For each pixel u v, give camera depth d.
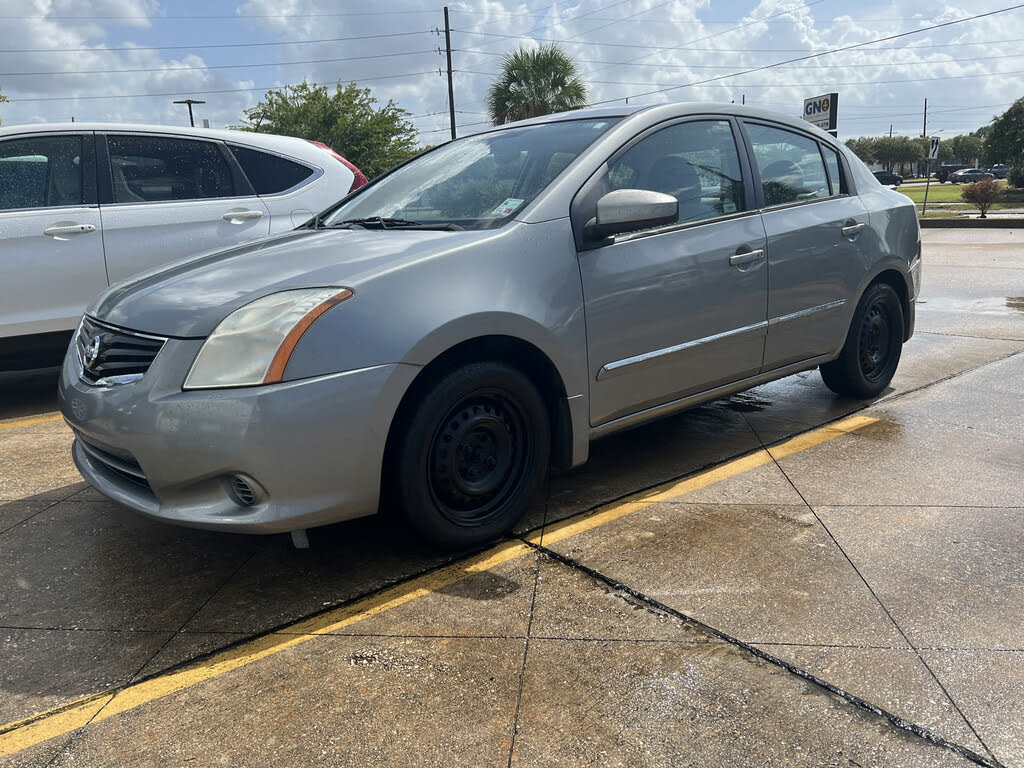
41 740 1.92
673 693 1.99
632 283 3.05
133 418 2.39
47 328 4.71
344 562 2.79
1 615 2.50
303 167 5.60
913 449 3.71
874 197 4.31
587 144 3.16
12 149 4.68
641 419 3.28
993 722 1.85
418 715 1.95
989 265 10.91
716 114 3.61
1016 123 46.44
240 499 2.39
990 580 2.49
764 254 3.56
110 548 2.96
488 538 2.81
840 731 1.84
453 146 3.79
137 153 5.04
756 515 3.04
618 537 2.89
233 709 2.00
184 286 2.63
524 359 2.88
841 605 2.37
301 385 2.32
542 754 1.80
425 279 2.56
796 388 4.97
